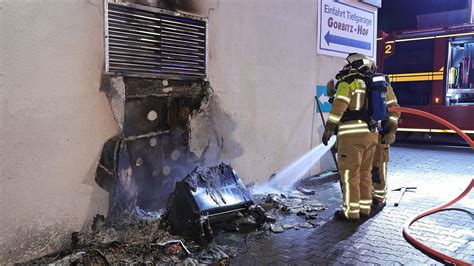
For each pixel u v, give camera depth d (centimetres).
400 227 420
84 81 355
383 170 491
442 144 1168
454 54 1070
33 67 319
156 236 366
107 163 379
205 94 470
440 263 328
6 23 302
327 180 634
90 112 361
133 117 402
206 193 387
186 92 451
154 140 425
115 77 378
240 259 340
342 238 389
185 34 440
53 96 333
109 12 369
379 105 428
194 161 470
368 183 452
